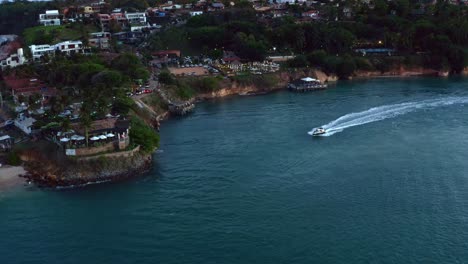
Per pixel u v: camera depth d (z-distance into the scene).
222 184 126.56
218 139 162.62
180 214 111.62
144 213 112.75
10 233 105.50
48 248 99.69
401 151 144.62
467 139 152.75
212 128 176.38
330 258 93.12
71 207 117.00
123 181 131.88
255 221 107.06
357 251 95.06
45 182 130.25
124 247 99.19
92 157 133.75
